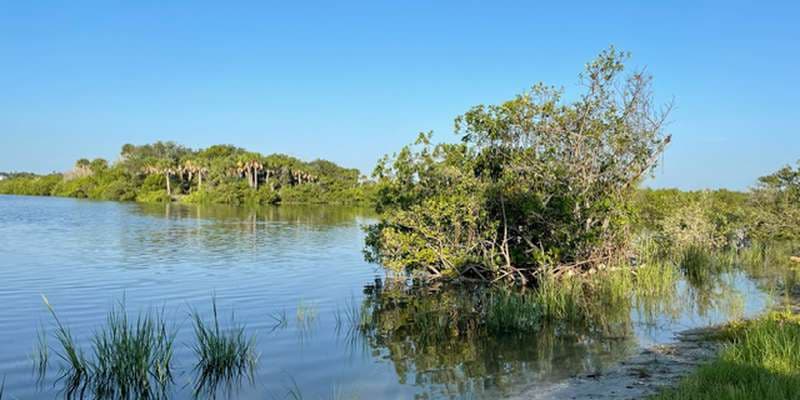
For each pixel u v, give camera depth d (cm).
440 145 2227
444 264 2042
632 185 2183
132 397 918
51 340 1230
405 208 2127
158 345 1092
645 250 2225
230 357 1071
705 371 857
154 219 5278
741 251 2603
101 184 11394
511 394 916
